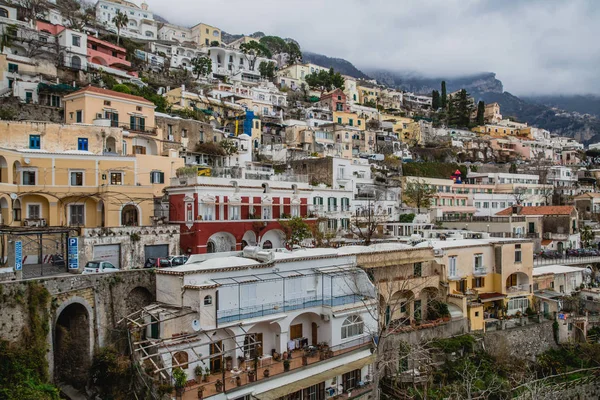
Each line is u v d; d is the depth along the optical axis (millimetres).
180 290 34719
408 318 46281
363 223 71250
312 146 108375
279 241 59062
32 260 44344
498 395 42188
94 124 59438
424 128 156250
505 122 199250
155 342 31875
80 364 35125
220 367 34625
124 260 43281
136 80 102000
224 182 53719
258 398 31766
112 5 155500
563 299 58406
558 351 53031
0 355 29922
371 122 144375
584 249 78125
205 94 113750
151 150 66500
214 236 52906
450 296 49312
